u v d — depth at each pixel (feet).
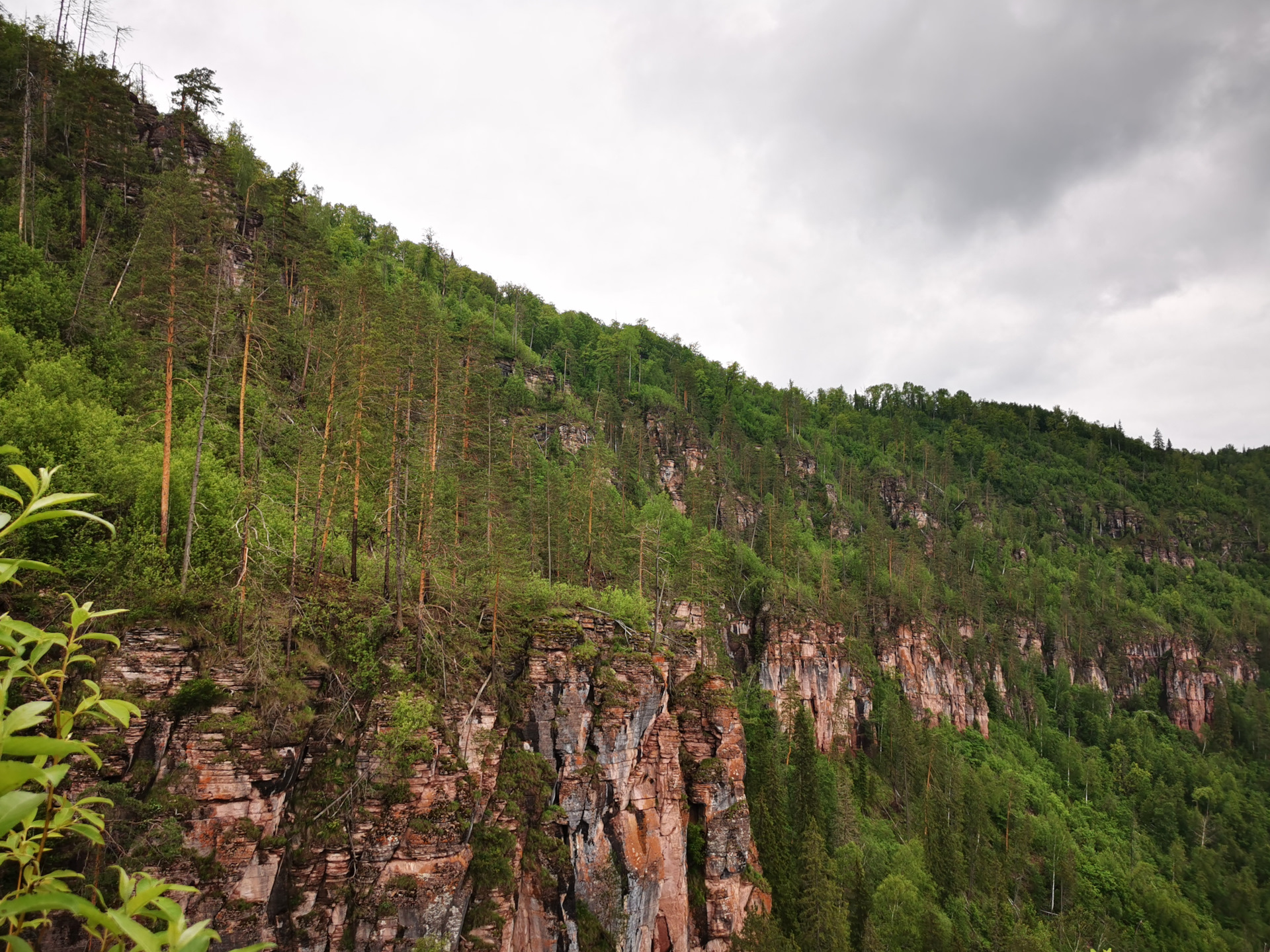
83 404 122.62
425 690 136.87
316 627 129.49
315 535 140.87
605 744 168.55
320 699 124.06
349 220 465.06
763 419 615.57
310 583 136.67
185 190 189.37
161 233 166.20
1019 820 308.60
